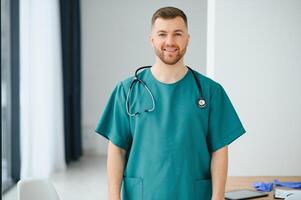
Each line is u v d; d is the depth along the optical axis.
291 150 3.40
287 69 3.36
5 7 5.10
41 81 5.32
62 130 6.10
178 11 1.62
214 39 3.35
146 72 1.79
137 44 7.46
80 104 7.14
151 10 7.41
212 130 1.75
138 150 1.74
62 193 4.81
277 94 3.38
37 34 5.26
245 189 2.62
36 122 5.29
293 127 3.40
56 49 5.95
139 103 1.75
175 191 1.70
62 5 6.36
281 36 3.34
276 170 3.42
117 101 1.79
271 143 3.40
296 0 3.31
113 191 1.73
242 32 3.34
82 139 7.50
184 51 1.65
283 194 2.43
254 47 3.35
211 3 3.48
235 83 3.37
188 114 1.71
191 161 1.70
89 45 7.46
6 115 5.21
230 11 3.33
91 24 7.44
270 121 3.39
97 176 5.70
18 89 5.17
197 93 1.73
